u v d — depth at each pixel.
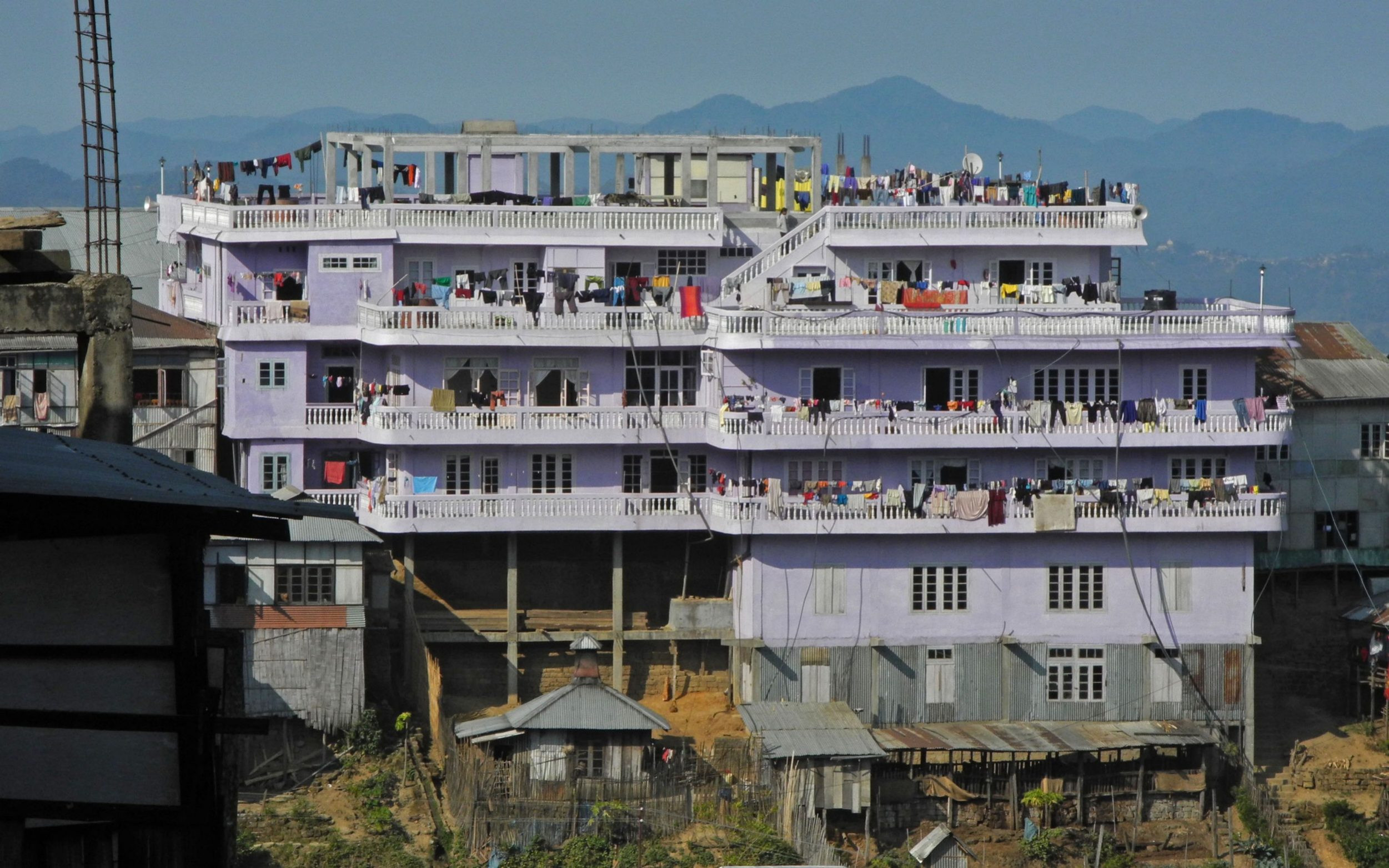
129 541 74.69
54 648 74.19
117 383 103.12
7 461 76.25
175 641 75.06
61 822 75.19
